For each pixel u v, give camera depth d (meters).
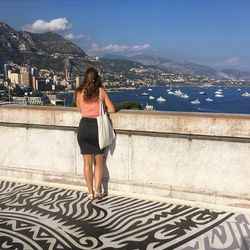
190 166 5.35
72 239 4.32
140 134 5.57
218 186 5.23
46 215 5.04
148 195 5.64
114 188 5.86
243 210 5.08
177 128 5.25
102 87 5.29
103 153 5.46
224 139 5.08
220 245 4.14
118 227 4.63
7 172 6.71
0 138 6.74
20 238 4.36
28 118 6.34
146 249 4.07
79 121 5.91
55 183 6.34
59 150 6.28
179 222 4.75
